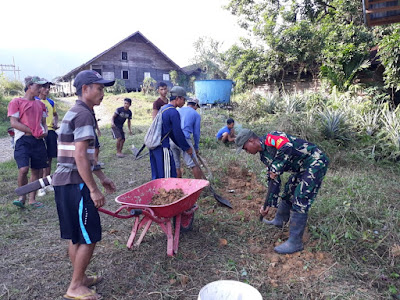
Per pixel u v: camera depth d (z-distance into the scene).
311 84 14.06
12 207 4.76
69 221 2.57
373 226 3.97
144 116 17.97
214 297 2.27
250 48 15.29
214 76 29.03
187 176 6.04
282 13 15.60
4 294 2.82
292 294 2.83
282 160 3.28
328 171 6.54
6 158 8.97
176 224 3.45
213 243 3.71
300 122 8.23
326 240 3.63
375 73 11.74
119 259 3.37
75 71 33.38
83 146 2.44
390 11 4.26
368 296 2.77
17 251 3.58
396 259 3.30
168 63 36.22
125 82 34.50
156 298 2.80
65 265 3.28
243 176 6.10
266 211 3.68
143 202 3.57
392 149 7.48
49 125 5.50
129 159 8.16
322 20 14.68
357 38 11.97
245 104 11.78
